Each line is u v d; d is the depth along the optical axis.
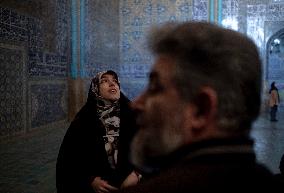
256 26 9.23
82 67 7.16
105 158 1.69
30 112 5.64
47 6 6.16
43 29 6.04
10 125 5.11
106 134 1.71
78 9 7.10
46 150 4.53
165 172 0.45
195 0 8.01
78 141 1.71
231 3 7.88
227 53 0.46
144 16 8.75
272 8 9.11
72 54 7.08
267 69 9.74
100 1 7.92
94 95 1.74
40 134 5.77
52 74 6.39
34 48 5.75
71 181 1.69
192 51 0.47
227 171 0.42
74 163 1.70
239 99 0.45
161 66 0.49
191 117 0.46
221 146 0.44
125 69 8.94
